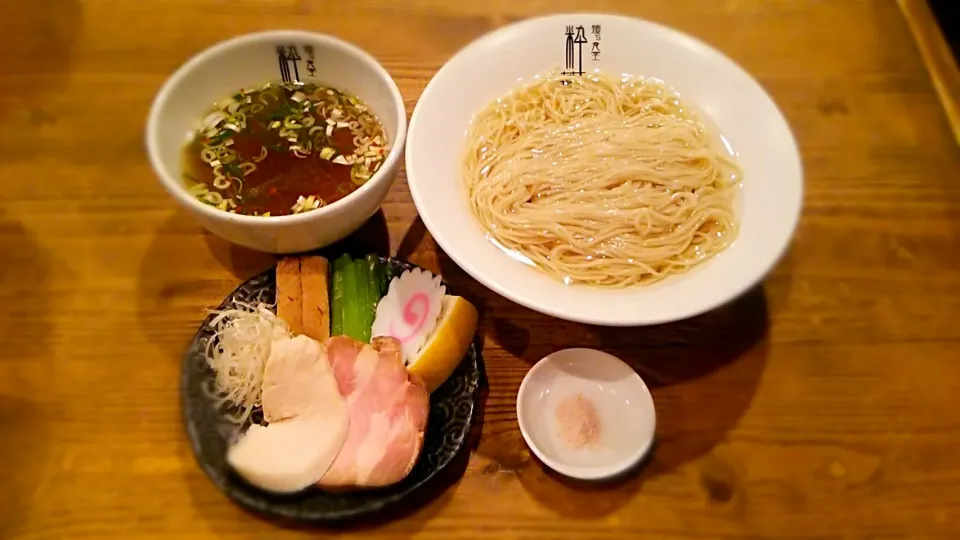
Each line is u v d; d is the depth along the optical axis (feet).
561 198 1.47
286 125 1.41
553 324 1.34
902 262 1.41
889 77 1.68
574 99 1.58
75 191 1.47
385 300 1.30
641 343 1.32
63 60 1.67
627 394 1.26
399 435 1.13
